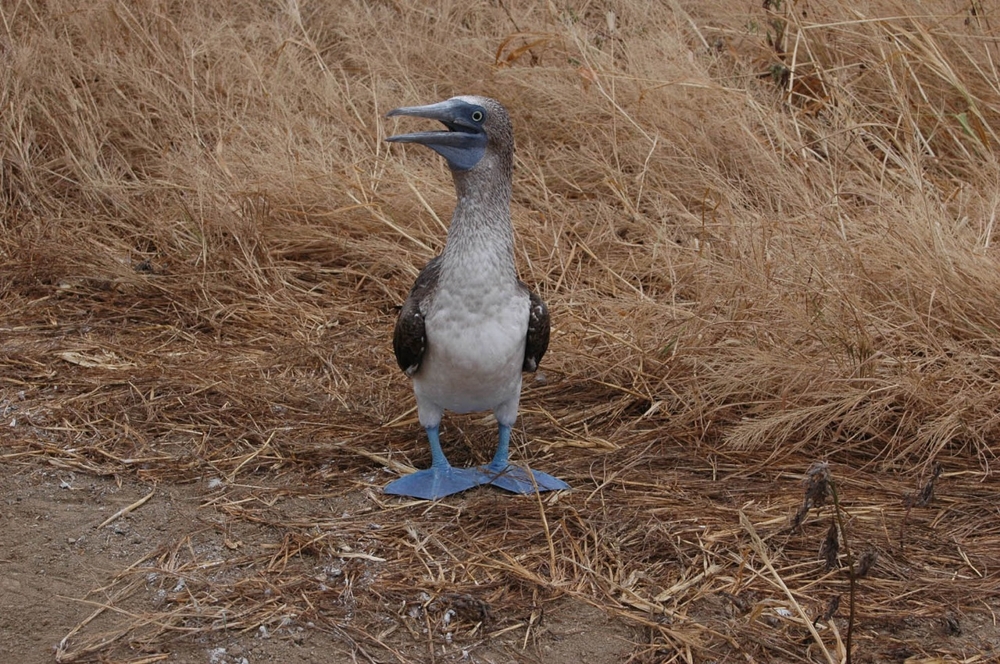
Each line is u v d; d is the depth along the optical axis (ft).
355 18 28.66
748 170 23.56
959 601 13.58
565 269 21.26
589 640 12.98
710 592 13.65
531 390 18.49
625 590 13.61
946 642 12.93
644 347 18.95
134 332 20.02
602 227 22.85
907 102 24.43
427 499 15.46
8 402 17.56
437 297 14.64
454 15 29.53
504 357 14.74
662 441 17.06
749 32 26.73
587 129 24.98
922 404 17.08
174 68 26.09
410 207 23.11
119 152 24.82
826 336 18.25
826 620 12.37
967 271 18.75
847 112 24.93
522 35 27.09
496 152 14.35
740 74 25.95
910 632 13.10
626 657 12.73
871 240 19.99
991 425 16.78
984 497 15.62
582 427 17.62
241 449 16.63
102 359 18.92
